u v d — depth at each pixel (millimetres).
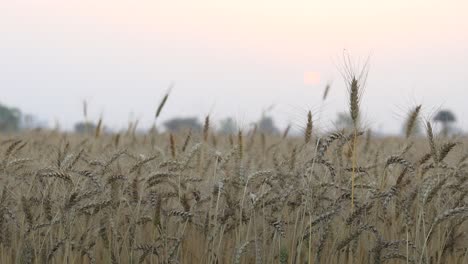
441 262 4184
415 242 4012
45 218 4215
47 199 4062
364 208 4000
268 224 4207
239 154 4328
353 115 3941
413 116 4180
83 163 4438
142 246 4133
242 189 4195
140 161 4184
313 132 4180
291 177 4164
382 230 4219
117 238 4199
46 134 5652
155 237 4227
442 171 4133
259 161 4617
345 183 4152
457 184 4074
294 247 4098
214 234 4082
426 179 4059
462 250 4242
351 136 4008
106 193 4145
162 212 4172
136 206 4188
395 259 4207
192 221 4227
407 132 4199
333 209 4023
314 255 4078
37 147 5027
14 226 4258
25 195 4156
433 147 4043
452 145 4020
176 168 4246
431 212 4121
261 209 4160
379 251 4008
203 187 4301
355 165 4078
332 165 4066
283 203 4105
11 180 4277
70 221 4074
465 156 4203
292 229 4207
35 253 4105
